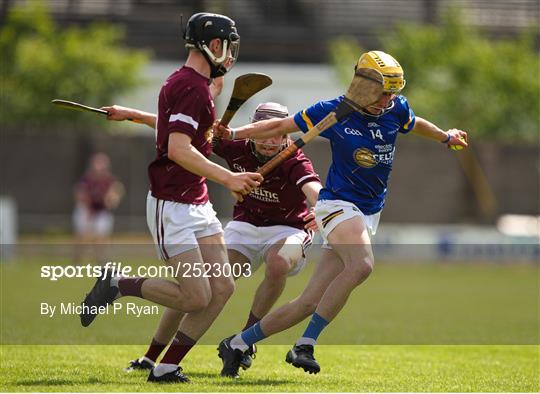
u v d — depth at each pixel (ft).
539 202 283.18
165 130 71.26
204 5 362.33
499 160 282.56
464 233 246.88
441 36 323.37
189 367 86.33
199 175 69.51
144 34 358.64
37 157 284.61
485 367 89.66
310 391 70.38
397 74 73.31
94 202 220.02
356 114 75.46
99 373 78.95
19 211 284.00
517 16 371.56
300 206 86.94
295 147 74.43
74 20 358.84
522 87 314.35
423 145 281.74
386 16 366.22
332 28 364.99
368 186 76.59
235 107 75.97
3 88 316.19
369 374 83.35
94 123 317.42
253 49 360.69
